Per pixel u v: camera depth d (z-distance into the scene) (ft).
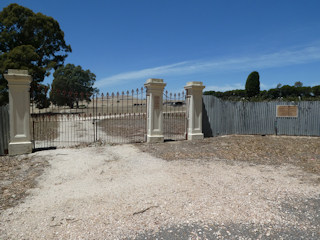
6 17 96.63
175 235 11.13
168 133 46.68
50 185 18.06
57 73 157.69
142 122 66.69
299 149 30.53
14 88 27.32
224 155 27.35
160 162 24.26
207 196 15.44
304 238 10.93
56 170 21.80
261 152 28.86
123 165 23.29
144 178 19.31
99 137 41.86
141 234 11.23
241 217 12.77
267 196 15.56
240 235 11.15
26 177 19.95
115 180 19.01
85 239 10.85
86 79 162.20
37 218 12.81
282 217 12.84
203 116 40.22
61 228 11.79
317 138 38.96
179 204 14.28
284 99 62.75
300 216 12.96
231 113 42.86
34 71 84.33
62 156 26.50
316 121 40.96
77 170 21.72
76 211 13.55
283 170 21.76
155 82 34.37
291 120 42.06
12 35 94.79
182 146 32.14
